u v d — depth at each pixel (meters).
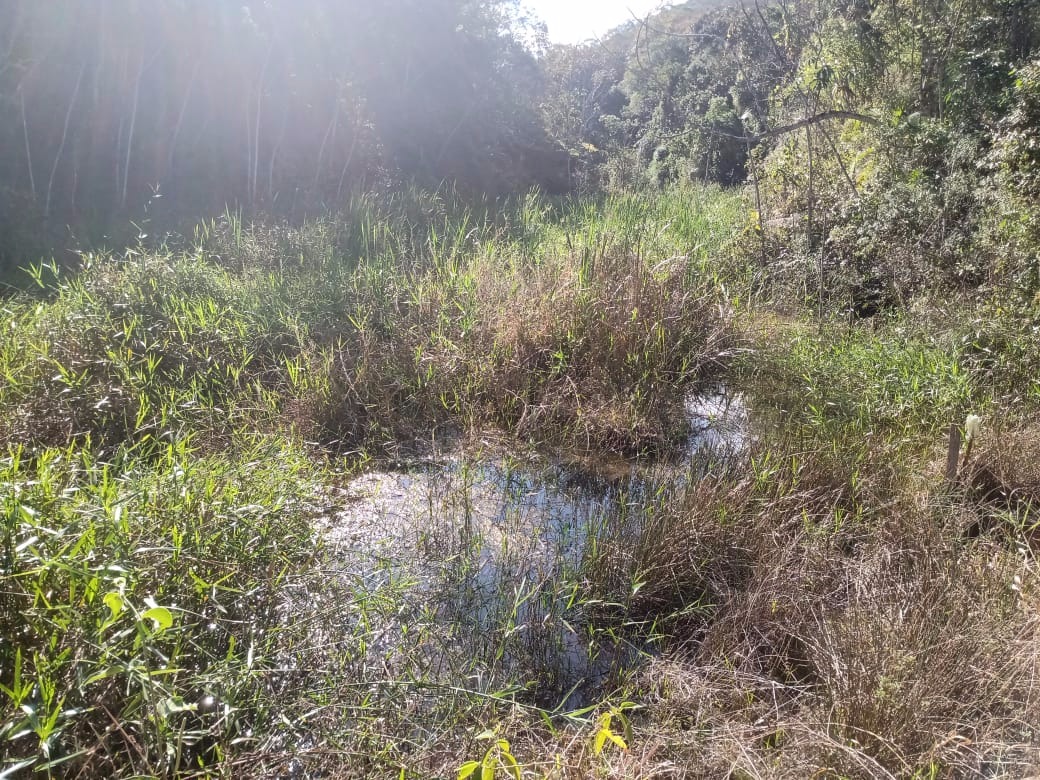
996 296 6.00
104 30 9.52
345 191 12.43
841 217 7.97
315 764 2.45
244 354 5.59
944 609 2.98
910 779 2.30
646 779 2.38
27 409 4.32
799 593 3.27
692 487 4.16
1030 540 3.59
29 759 1.82
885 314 6.96
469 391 5.62
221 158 11.28
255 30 11.54
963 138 8.04
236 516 3.04
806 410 5.34
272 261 7.47
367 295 6.56
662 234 8.44
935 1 10.62
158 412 4.68
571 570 3.73
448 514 4.30
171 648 2.49
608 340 6.05
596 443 5.26
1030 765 2.31
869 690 2.53
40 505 2.66
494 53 18.12
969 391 4.90
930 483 4.06
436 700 2.77
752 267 8.23
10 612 2.26
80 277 6.26
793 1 10.85
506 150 18.53
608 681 3.04
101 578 2.16
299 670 2.70
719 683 2.90
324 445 5.07
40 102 9.20
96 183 9.55
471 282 6.74
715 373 6.26
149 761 2.17
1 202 8.09
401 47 14.71
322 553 3.49
